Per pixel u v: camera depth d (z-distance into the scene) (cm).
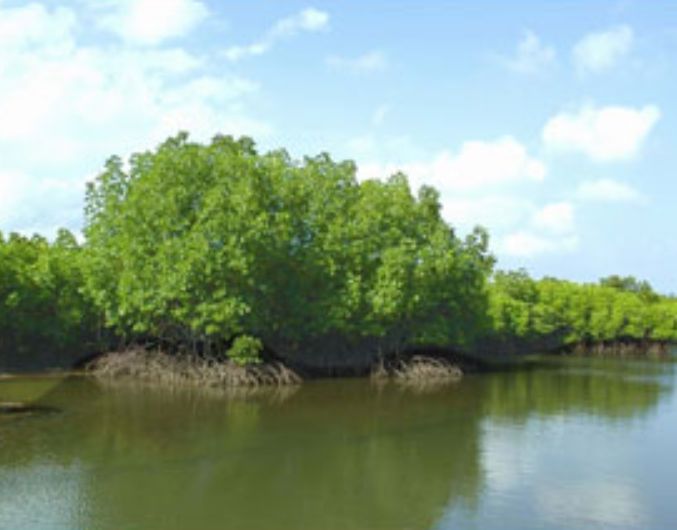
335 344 6525
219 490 2677
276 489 2711
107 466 2931
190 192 5309
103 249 5459
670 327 11869
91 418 3884
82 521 2303
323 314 5912
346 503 2570
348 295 5919
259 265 5444
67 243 6362
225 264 5169
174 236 5272
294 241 5900
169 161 5341
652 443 3641
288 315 5897
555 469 3083
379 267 6081
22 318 5444
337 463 3111
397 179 6806
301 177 6091
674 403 5103
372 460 3180
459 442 3578
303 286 5931
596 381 6544
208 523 2336
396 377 6425
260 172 5528
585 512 2520
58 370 5781
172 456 3134
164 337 5641
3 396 4453
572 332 11000
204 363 5366
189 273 5075
